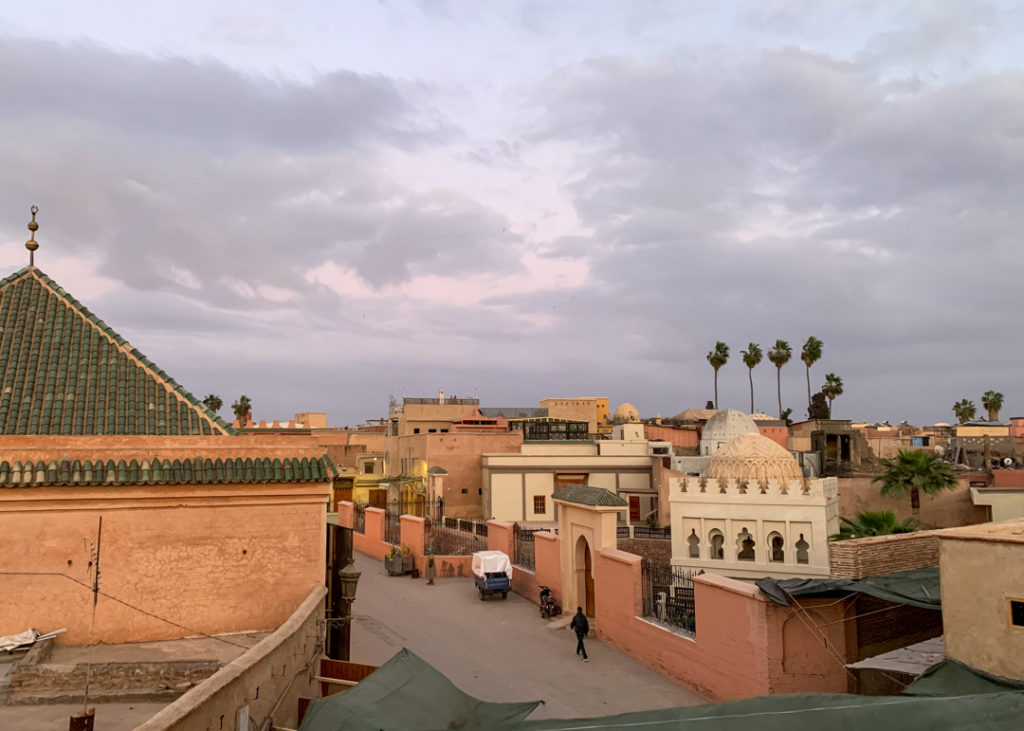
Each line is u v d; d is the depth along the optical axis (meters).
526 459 54.06
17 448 13.85
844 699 8.09
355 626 24.77
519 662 20.89
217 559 15.18
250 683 10.18
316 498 15.98
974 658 11.63
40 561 13.98
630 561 21.45
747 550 28.88
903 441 68.69
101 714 11.52
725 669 17.16
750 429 55.34
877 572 18.34
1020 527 12.66
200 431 15.90
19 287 17.30
